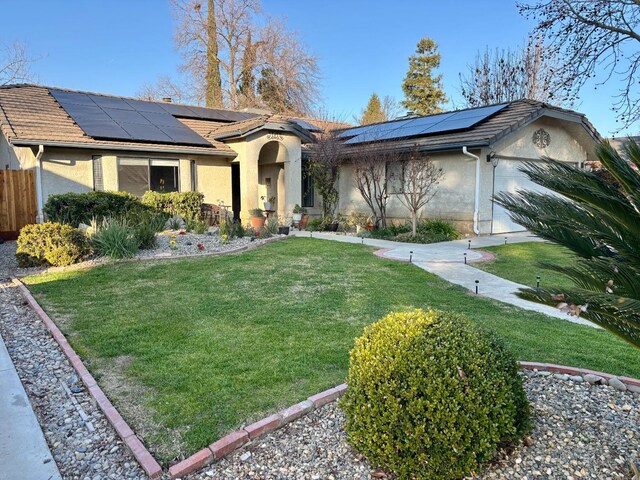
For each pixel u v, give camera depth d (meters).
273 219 14.97
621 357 4.54
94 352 4.59
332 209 17.69
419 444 2.51
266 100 30.78
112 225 9.71
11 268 8.76
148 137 13.82
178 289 7.17
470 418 2.52
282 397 3.60
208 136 16.36
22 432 3.16
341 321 5.62
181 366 4.23
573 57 8.61
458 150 13.67
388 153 14.55
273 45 30.50
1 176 12.52
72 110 14.33
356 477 2.65
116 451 2.94
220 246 10.96
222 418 3.28
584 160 17.23
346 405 2.88
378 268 8.91
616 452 2.82
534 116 13.73
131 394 3.69
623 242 2.60
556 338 5.09
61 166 12.59
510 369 2.92
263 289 7.21
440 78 41.03
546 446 2.88
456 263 9.49
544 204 2.94
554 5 8.47
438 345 2.80
